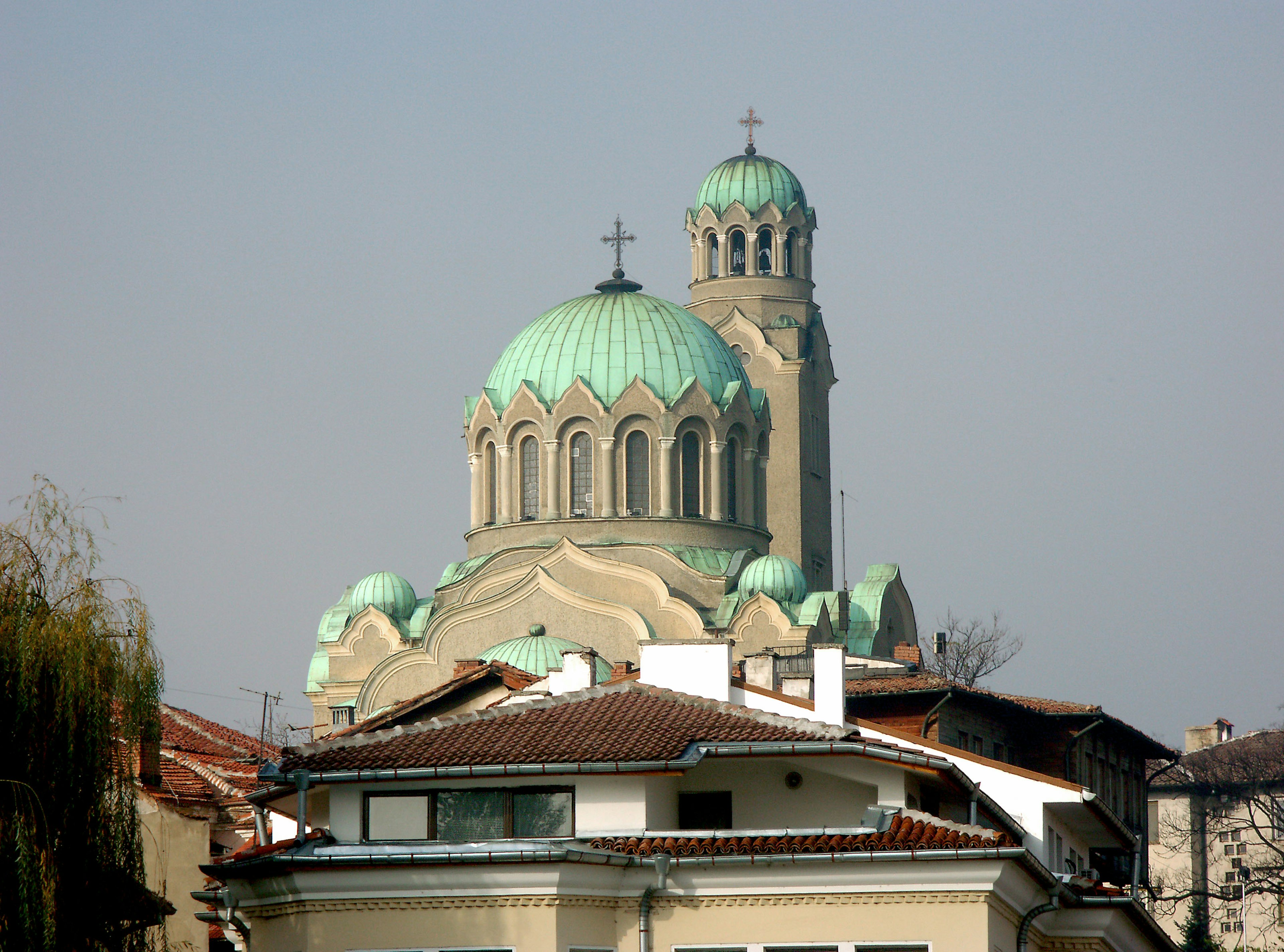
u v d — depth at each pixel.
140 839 125.38
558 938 124.69
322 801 143.50
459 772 132.25
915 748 169.50
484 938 125.12
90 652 123.38
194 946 161.25
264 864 127.69
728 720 141.50
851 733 140.50
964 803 143.50
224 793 185.62
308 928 126.81
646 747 134.50
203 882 173.62
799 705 163.00
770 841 130.25
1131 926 161.75
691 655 163.50
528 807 133.25
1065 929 150.88
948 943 126.25
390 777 132.62
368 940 126.06
